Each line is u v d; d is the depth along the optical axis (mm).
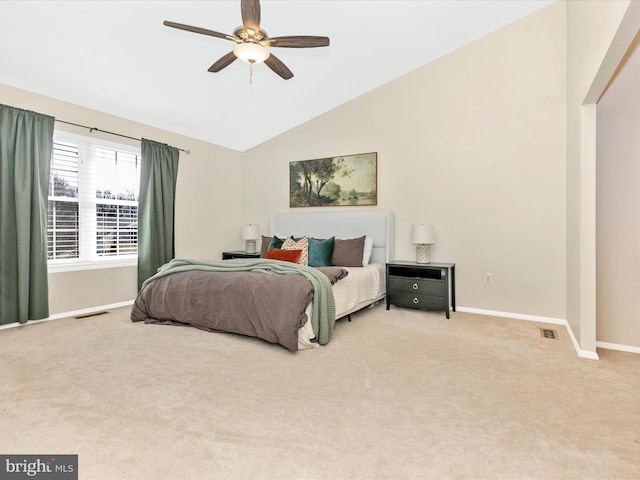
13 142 3236
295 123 5266
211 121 4809
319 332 2809
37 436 1544
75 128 3785
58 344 2795
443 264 3955
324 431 1599
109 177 4195
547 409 1808
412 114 4375
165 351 2643
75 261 3891
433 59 4207
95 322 3477
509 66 3785
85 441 1510
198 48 3348
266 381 2131
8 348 2691
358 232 4660
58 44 2979
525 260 3723
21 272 3279
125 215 4379
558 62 3549
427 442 1517
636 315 2717
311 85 4414
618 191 2766
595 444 1506
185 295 3246
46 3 2592
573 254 2998
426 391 2010
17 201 3242
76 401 1863
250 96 4430
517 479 1292
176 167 4734
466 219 4043
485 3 3400
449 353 2641
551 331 3244
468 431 1603
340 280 3328
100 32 2943
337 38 3621
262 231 5688
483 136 3938
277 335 2680
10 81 3258
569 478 1298
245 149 5820
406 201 4441
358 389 2029
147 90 3855
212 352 2629
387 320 3619
